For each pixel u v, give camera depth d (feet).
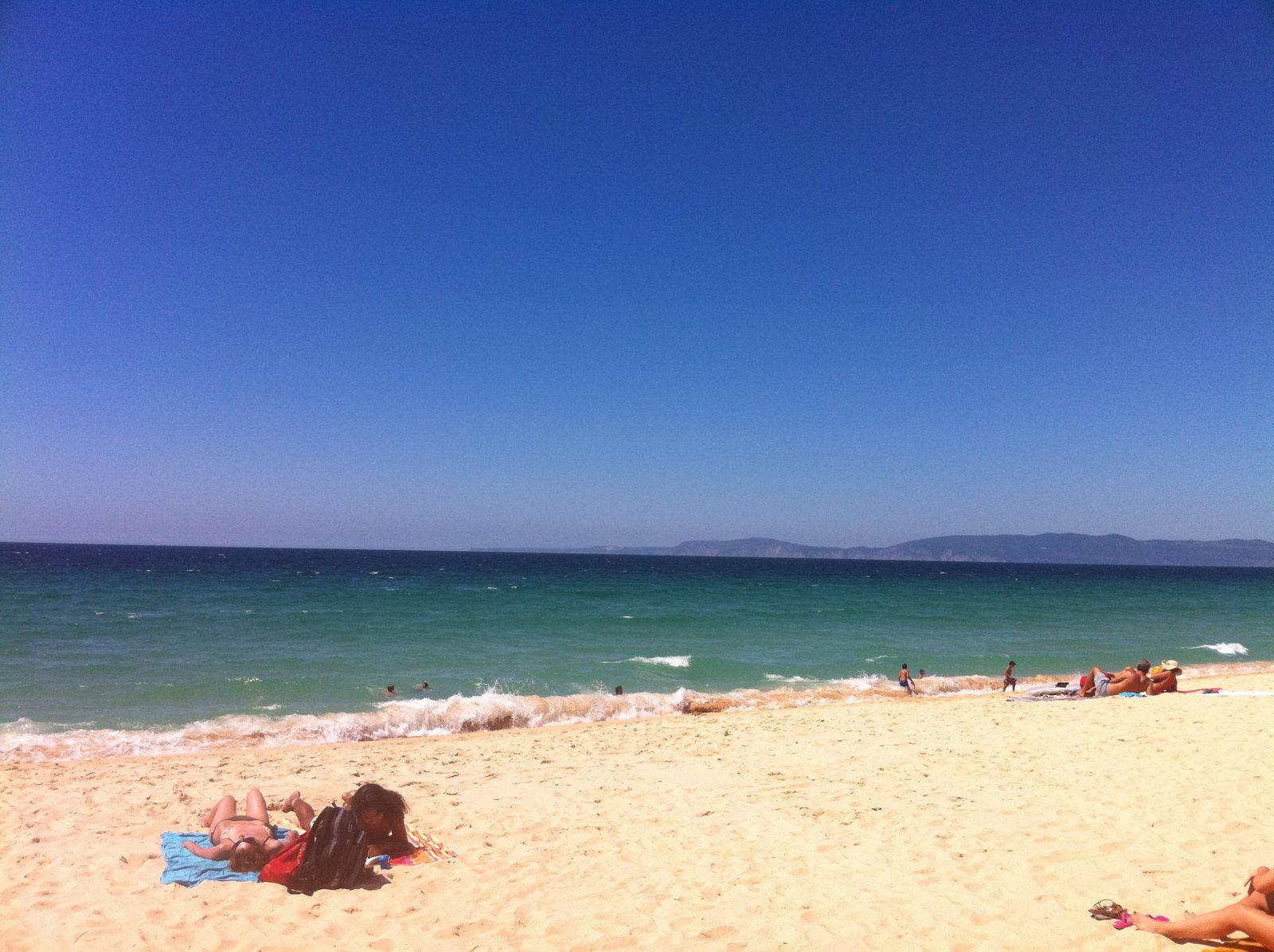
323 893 17.70
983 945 14.74
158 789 28.89
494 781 30.22
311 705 55.83
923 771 29.37
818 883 18.17
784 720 47.19
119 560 338.95
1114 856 19.07
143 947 14.87
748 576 335.47
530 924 16.20
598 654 85.56
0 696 56.29
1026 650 94.58
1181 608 168.66
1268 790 24.50
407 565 387.14
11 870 18.93
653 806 25.81
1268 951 13.76
